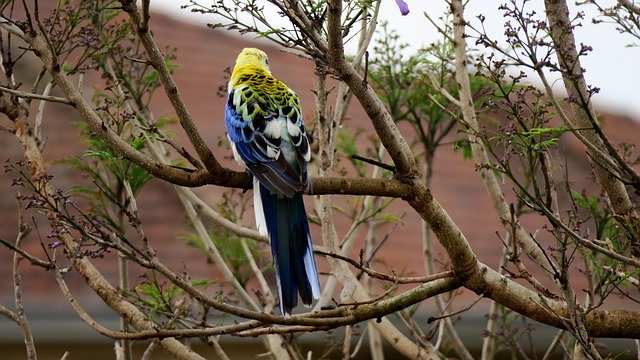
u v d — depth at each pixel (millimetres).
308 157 10055
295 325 9586
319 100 10867
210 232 13953
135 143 9656
